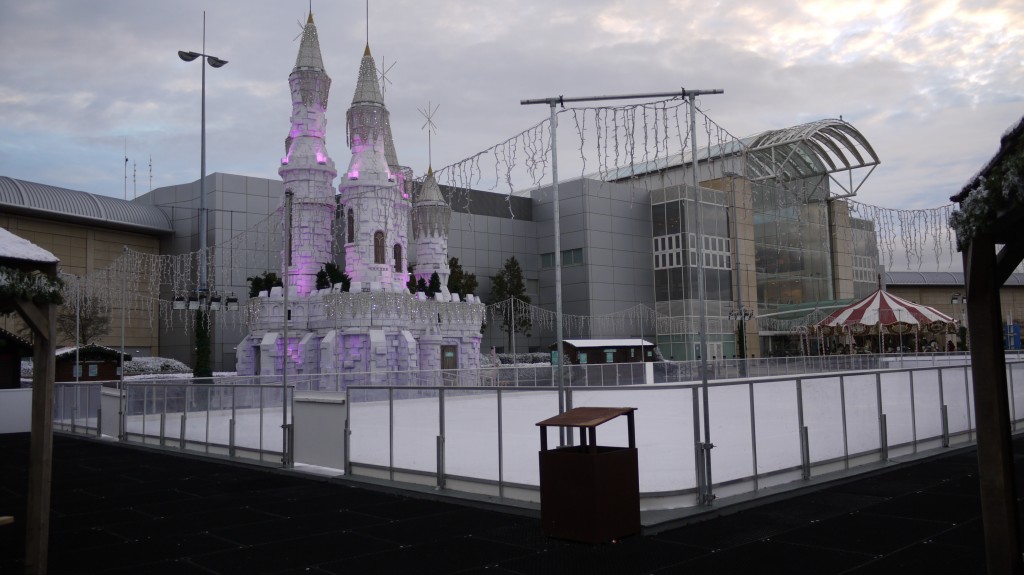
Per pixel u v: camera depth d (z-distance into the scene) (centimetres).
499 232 7812
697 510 1146
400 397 1505
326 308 4422
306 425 1744
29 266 880
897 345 6244
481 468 1337
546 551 979
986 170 651
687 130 1311
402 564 938
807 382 1447
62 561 997
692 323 6925
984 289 670
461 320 5250
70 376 3803
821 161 5691
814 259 6919
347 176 4703
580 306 7412
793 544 984
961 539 991
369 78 4728
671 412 1362
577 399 1848
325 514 1252
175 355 6562
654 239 7300
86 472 1841
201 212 4778
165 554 1022
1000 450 658
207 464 1934
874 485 1385
